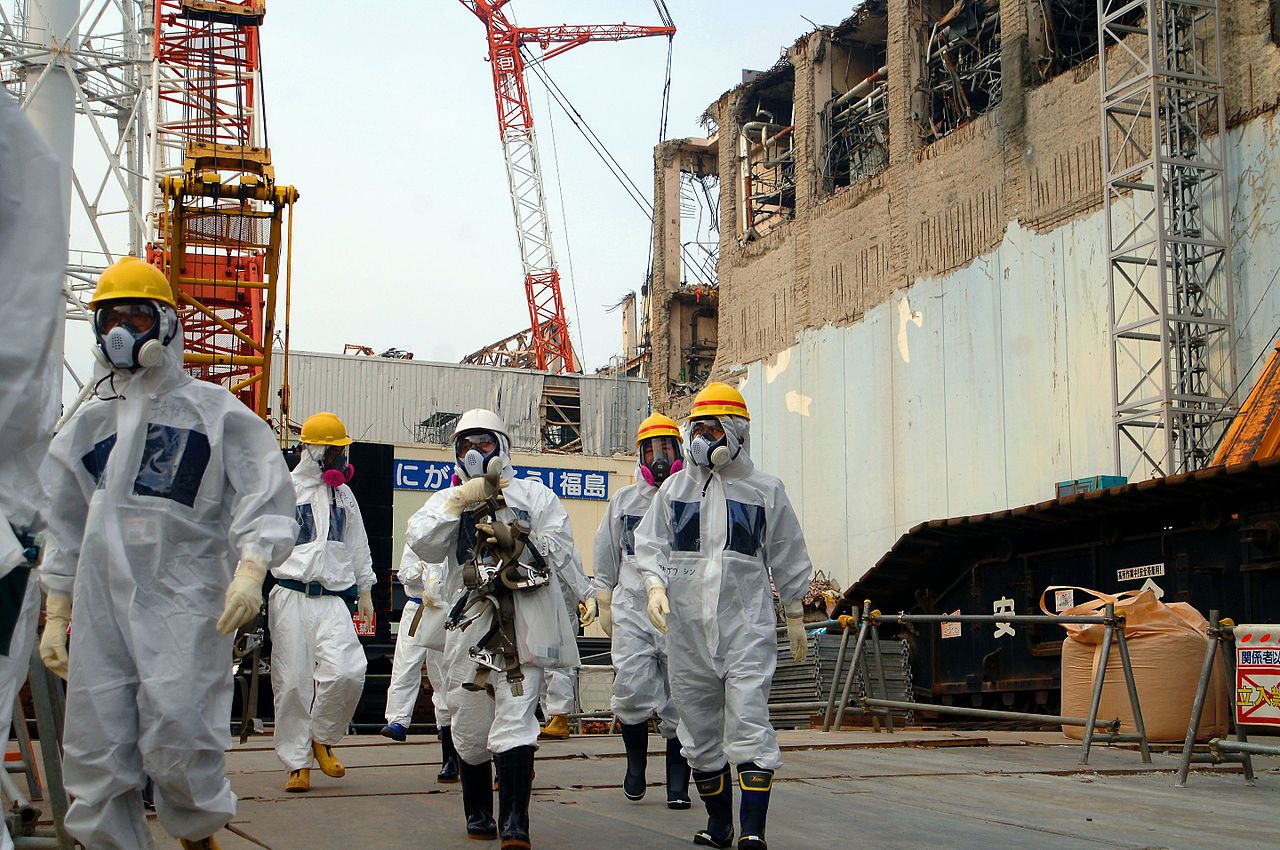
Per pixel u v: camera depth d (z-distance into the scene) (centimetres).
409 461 3120
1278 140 2759
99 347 454
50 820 592
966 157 3747
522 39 6775
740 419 596
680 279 5650
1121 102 2917
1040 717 1100
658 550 596
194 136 3178
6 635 324
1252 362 2742
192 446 464
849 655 1656
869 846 586
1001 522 1772
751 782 550
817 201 4572
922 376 3866
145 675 438
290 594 813
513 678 561
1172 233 2852
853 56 4712
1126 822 677
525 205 6675
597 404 4841
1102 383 3152
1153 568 1627
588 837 606
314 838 597
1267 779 903
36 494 347
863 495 4116
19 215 321
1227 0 2914
